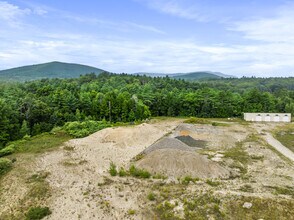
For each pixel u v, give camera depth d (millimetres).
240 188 20031
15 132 40031
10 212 17172
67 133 39844
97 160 27688
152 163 24469
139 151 31578
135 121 56406
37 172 23438
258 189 19812
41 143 33969
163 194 18953
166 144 31062
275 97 81188
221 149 32406
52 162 26344
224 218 15727
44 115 45875
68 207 17531
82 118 51562
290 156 29781
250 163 26828
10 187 20484
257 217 15750
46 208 17094
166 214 16219
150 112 65812
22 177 22266
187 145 33031
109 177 22875
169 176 22594
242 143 35656
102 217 16359
